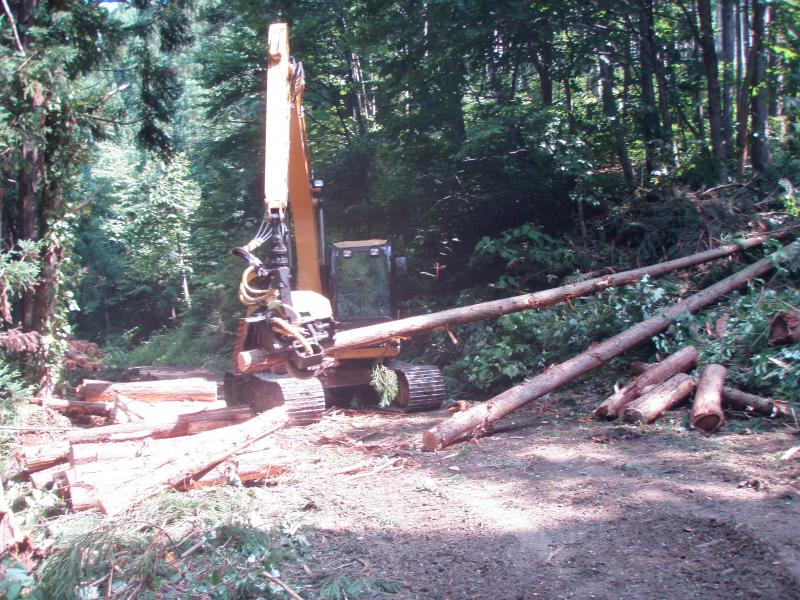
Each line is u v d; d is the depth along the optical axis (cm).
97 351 1345
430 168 1620
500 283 1334
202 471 665
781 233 1195
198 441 683
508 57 1634
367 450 822
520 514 577
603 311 1092
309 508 625
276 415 713
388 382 1002
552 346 1113
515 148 1495
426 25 1638
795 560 448
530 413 943
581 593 438
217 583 441
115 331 4375
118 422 945
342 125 2206
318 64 2120
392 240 1662
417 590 459
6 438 789
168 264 3656
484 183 1574
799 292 959
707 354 902
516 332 1153
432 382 1057
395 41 1725
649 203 1418
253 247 750
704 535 501
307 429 944
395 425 955
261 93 2170
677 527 518
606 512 563
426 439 802
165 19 1667
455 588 458
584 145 1440
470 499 623
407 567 493
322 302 799
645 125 1631
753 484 593
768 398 812
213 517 577
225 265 2461
